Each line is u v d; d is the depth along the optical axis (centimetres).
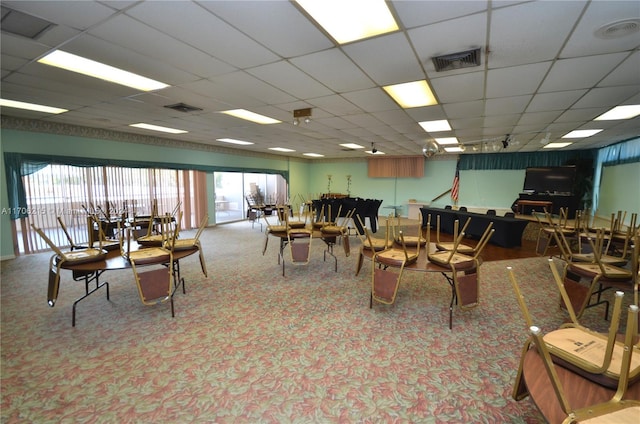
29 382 205
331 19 201
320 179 1366
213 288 385
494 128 580
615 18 194
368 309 324
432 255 295
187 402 188
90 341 256
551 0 175
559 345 124
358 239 733
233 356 237
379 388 202
